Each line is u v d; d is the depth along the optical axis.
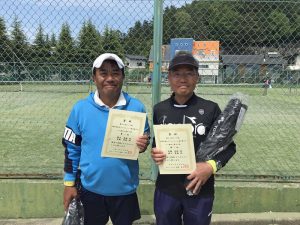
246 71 7.45
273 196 4.93
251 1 5.16
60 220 4.89
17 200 4.94
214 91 10.74
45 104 16.92
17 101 17.72
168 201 3.25
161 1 4.60
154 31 4.62
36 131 10.71
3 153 7.88
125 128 3.19
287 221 4.78
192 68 3.13
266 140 9.53
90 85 14.90
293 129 11.27
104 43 6.12
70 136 3.30
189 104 3.20
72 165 3.33
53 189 4.92
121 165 3.25
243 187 4.91
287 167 6.66
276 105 16.48
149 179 5.10
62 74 14.34
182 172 3.08
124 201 3.37
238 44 5.87
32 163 6.95
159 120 3.25
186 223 3.28
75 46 7.13
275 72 8.50
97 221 3.42
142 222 4.77
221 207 4.93
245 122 12.59
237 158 7.44
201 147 3.10
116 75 3.21
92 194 3.33
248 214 4.90
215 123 3.10
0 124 11.95
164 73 4.94
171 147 3.09
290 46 6.36
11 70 11.35
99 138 3.22
